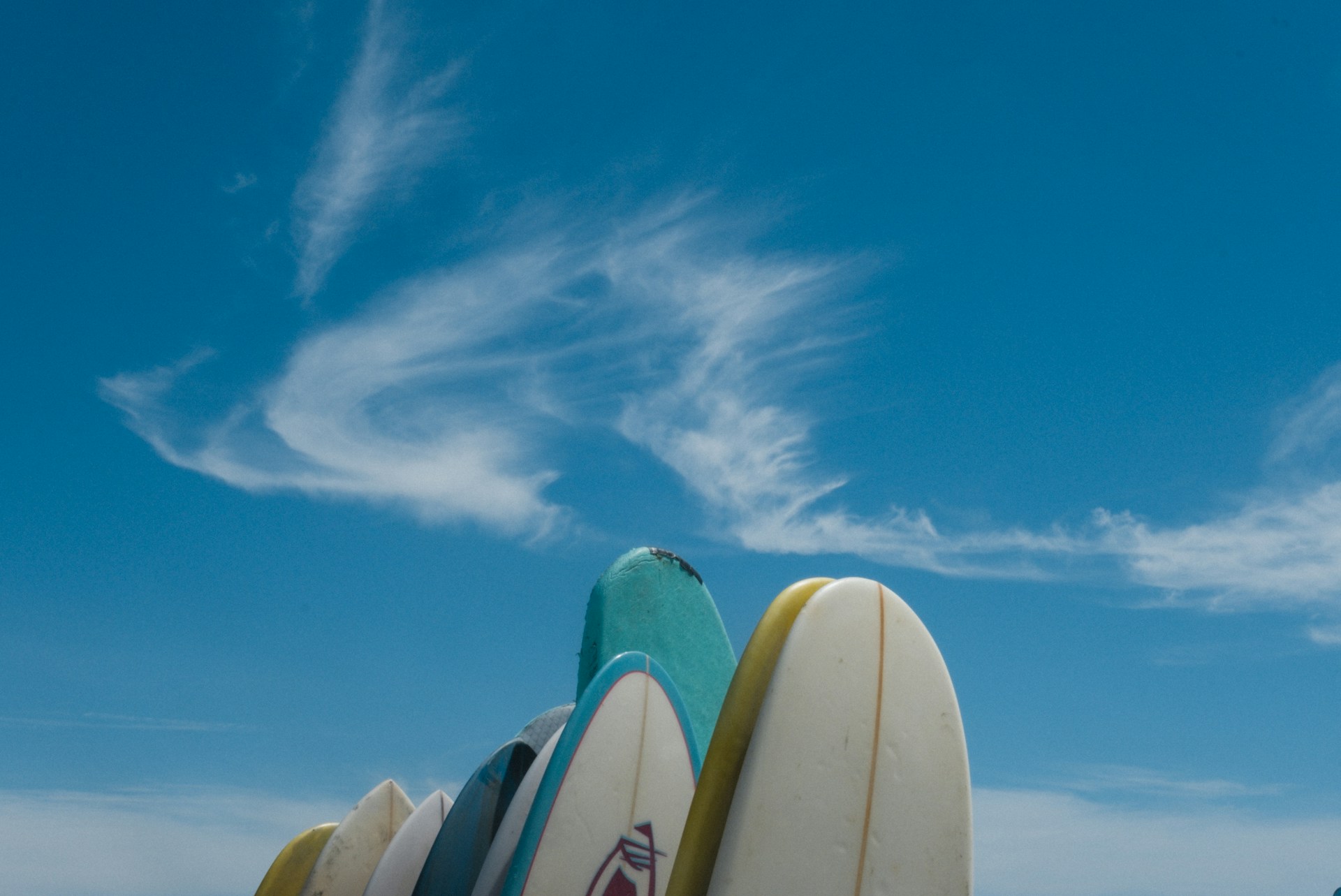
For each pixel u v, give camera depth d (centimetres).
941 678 546
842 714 511
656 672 686
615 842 630
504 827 657
